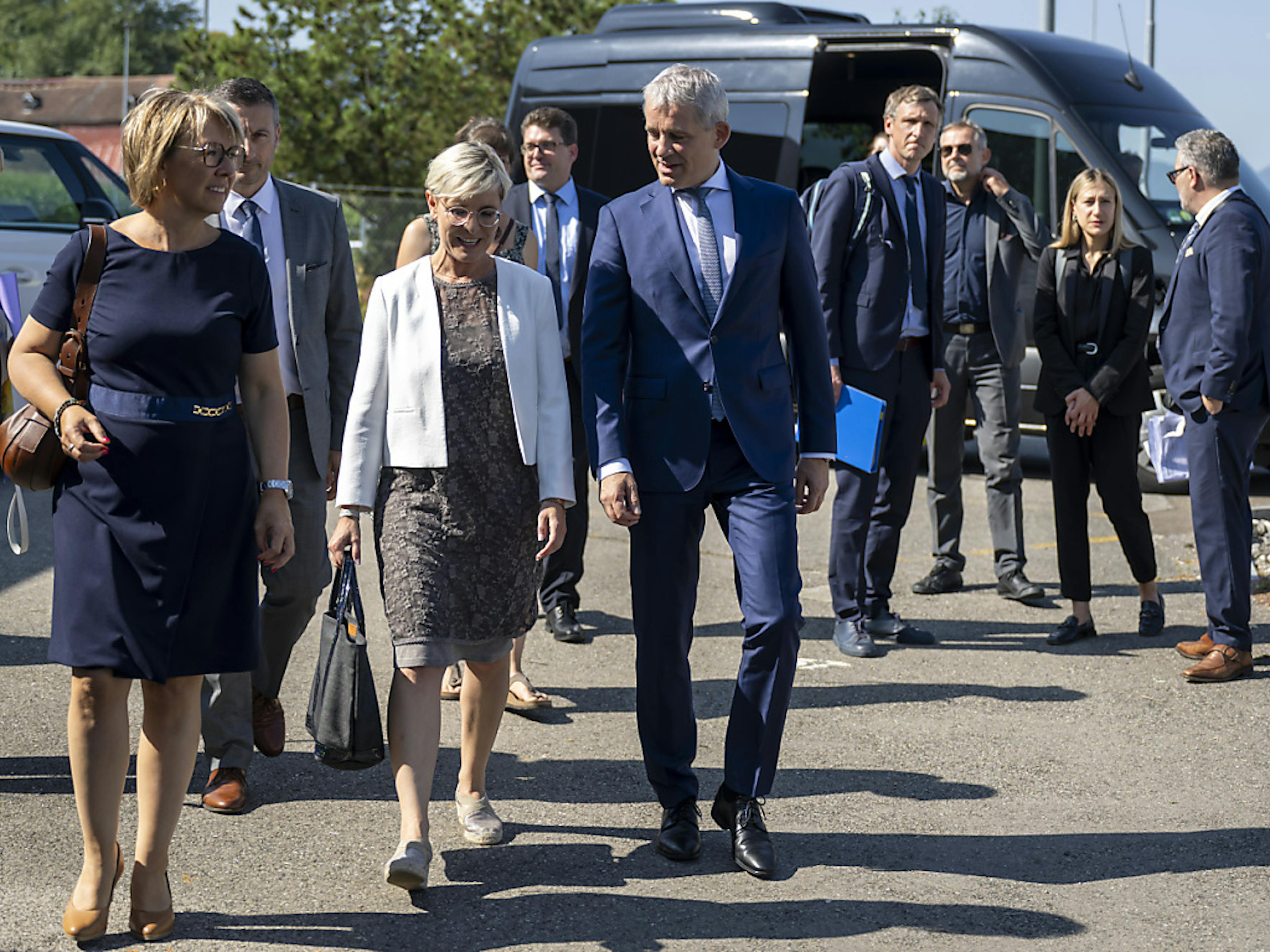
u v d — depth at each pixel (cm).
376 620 668
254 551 359
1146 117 1019
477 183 379
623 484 394
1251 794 457
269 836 417
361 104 2619
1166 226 977
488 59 2656
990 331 714
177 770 351
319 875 391
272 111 440
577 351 584
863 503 615
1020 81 1020
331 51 2608
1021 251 712
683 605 405
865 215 609
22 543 368
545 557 396
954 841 419
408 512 385
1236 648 577
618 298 405
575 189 584
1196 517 578
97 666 338
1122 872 397
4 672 566
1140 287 620
